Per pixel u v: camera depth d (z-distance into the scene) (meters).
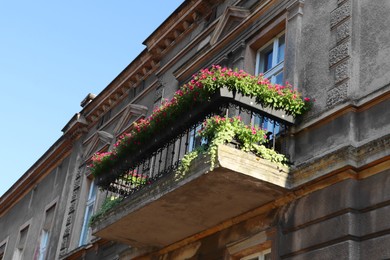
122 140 11.70
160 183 9.95
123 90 18.36
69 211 18.56
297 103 9.48
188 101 9.78
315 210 8.48
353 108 8.66
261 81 9.36
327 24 9.96
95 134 18.81
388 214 7.52
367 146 8.13
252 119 11.01
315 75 9.72
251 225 9.67
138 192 10.67
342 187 8.18
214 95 9.22
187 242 11.20
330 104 9.11
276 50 11.30
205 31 14.03
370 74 8.75
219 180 8.93
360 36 9.27
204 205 9.86
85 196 18.12
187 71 14.01
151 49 16.55
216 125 9.03
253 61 11.75
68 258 16.95
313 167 8.73
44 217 21.05
